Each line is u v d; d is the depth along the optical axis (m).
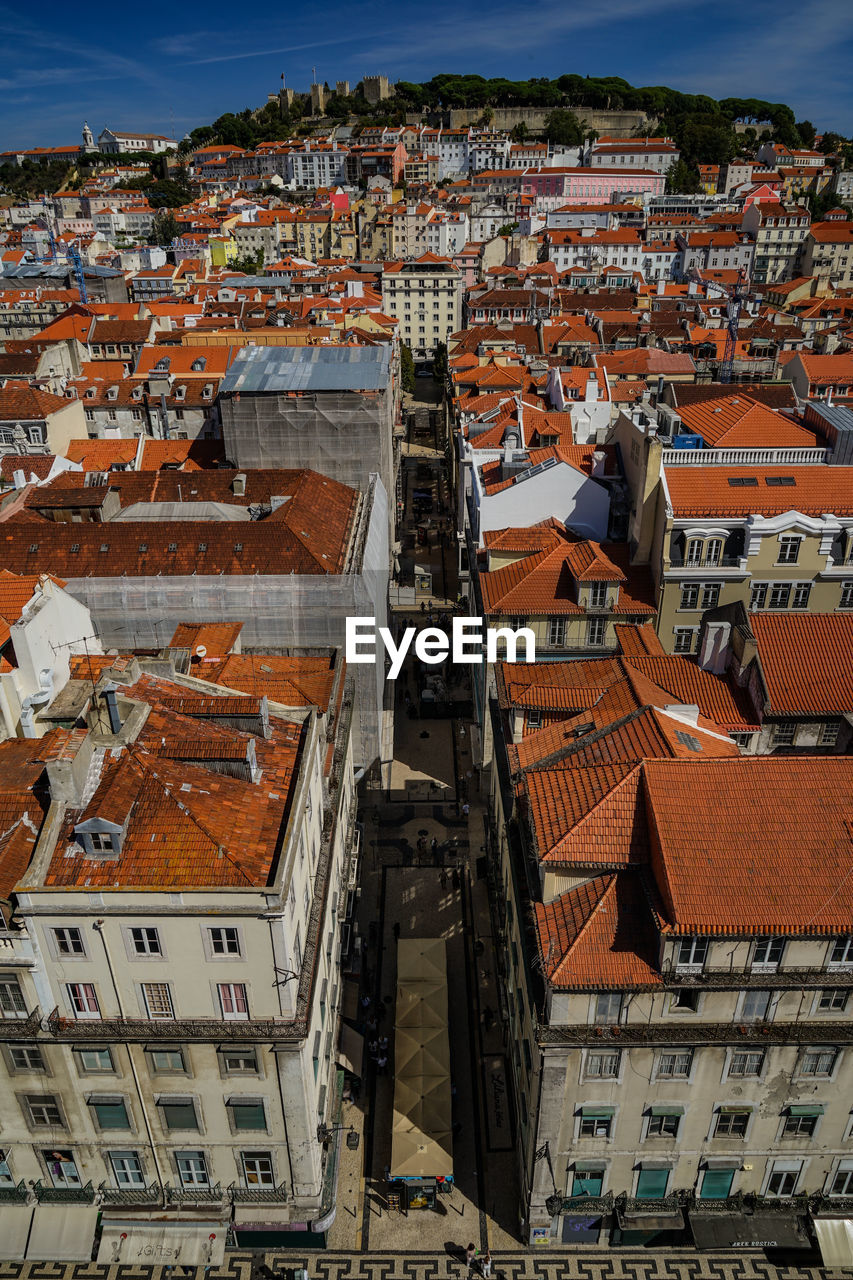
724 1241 41.72
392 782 79.00
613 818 40.53
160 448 111.44
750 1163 41.97
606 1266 43.16
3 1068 39.06
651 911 37.81
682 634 70.31
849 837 39.06
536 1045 38.94
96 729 43.12
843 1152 41.88
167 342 151.00
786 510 68.50
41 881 36.22
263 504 86.94
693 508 68.12
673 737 44.09
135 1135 40.75
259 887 35.22
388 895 66.00
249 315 188.00
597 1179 42.22
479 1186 46.97
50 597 48.97
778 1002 38.47
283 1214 42.34
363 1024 55.62
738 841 38.84
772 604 69.62
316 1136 41.66
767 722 52.34
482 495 78.75
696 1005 38.50
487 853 68.19
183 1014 38.34
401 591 110.81
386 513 102.00
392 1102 50.62
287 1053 37.88
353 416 99.31
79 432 118.94
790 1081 39.72
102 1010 38.41
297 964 39.66
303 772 42.16
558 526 76.12
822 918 36.91
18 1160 41.94
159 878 36.34
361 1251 44.00
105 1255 41.19
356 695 74.50
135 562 76.50
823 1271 43.00
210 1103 39.56
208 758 40.75
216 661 60.12
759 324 176.25
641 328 170.38
